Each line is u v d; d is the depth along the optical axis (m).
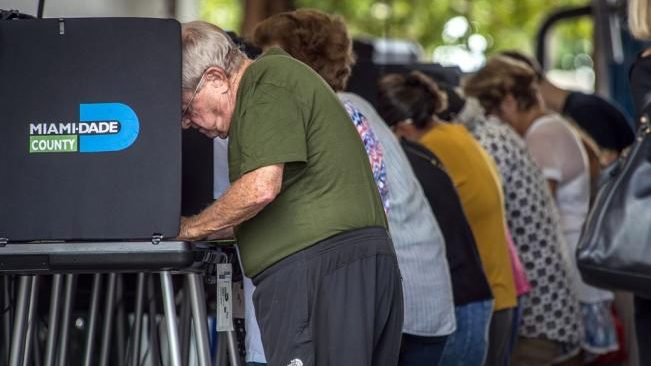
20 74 8.78
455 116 15.34
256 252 9.03
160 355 11.07
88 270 8.71
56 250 8.64
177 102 8.74
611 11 23.70
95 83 8.75
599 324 16.75
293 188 8.99
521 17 49.66
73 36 8.76
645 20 11.12
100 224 8.72
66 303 10.16
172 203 8.70
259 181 8.69
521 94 16.86
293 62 9.10
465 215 12.94
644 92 11.00
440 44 48.00
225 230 8.95
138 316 10.76
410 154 13.06
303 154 8.79
